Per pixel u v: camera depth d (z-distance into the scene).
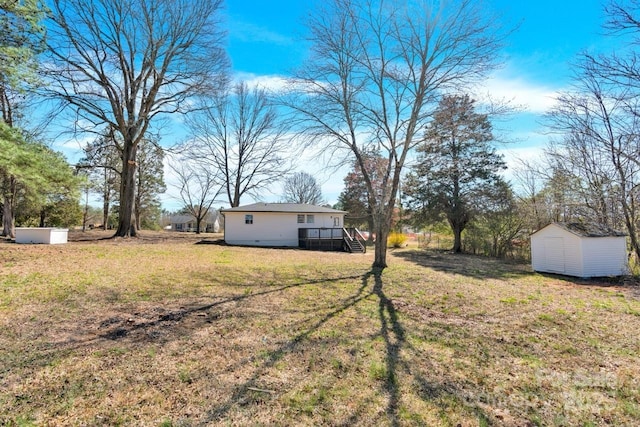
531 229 17.05
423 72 10.13
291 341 4.12
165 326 4.58
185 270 9.11
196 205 35.56
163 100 17.66
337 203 39.97
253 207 22.73
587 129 10.99
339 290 7.22
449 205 20.05
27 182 8.87
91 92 15.58
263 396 2.84
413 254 18.83
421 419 2.55
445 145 19.67
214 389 2.94
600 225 11.58
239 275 8.70
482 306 6.19
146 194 33.06
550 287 8.55
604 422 2.56
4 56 7.70
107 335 4.16
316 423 2.48
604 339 4.44
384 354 3.78
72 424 2.41
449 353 3.87
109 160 28.03
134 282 7.25
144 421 2.46
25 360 3.38
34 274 7.47
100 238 18.02
